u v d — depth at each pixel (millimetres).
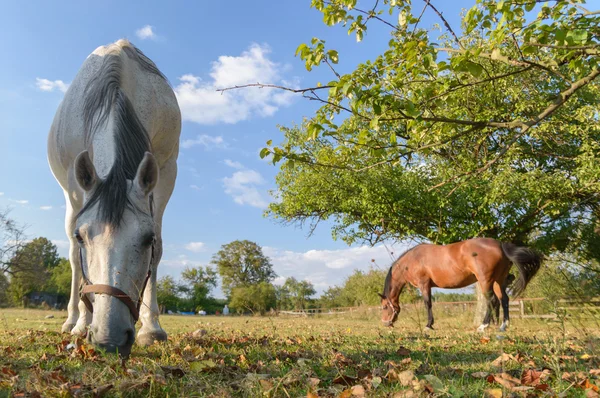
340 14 3844
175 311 52188
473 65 3344
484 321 8422
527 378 2771
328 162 4453
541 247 12320
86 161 3416
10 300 36250
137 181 3555
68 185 4902
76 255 5613
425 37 3809
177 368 2926
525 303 14266
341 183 13773
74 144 4785
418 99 3912
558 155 12352
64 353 3697
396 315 9977
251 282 64312
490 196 11797
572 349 4559
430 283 9375
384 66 3898
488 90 11344
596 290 6074
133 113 4219
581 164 11914
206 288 54875
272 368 3227
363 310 21672
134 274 3238
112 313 3047
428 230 13656
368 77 3756
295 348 4684
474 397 2354
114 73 4582
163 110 5504
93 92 4492
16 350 4070
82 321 4883
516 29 3207
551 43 3342
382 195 13211
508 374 2900
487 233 13352
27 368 3062
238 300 33312
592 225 11797
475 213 12688
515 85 11227
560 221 12328
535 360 3729
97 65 5070
